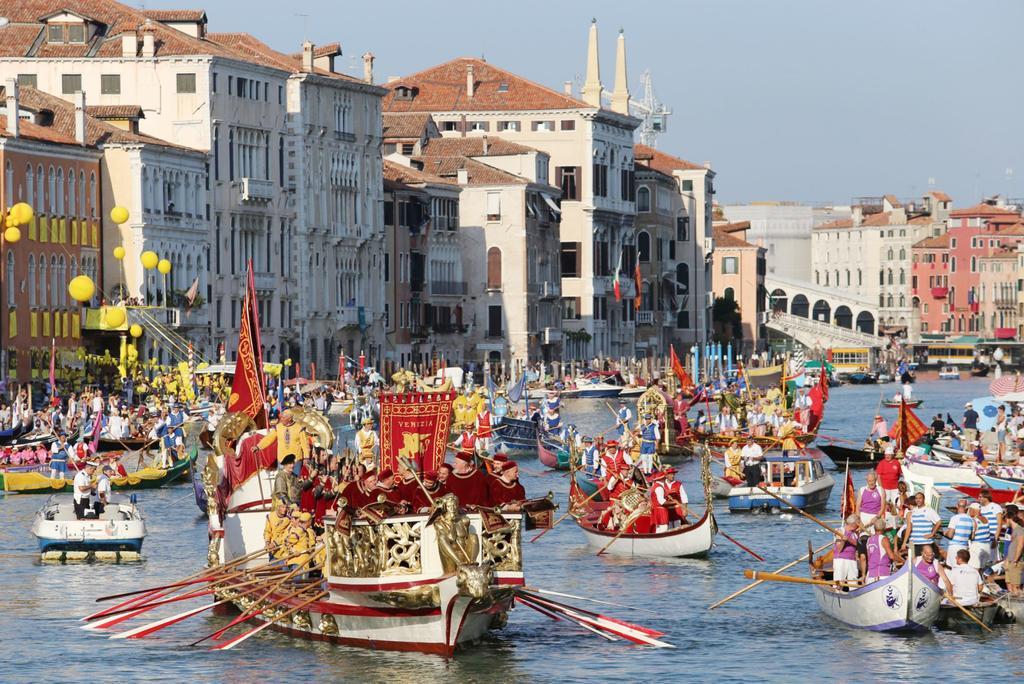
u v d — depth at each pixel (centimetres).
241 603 7781
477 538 6931
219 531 7819
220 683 6838
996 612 7712
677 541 9512
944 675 6944
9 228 12900
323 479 7512
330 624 7275
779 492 11275
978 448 12725
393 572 6906
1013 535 7700
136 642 7544
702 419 17700
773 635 7606
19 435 14675
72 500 10744
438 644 7012
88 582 8894
